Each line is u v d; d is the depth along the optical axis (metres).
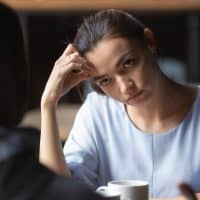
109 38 2.21
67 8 4.80
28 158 1.31
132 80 2.22
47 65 5.15
